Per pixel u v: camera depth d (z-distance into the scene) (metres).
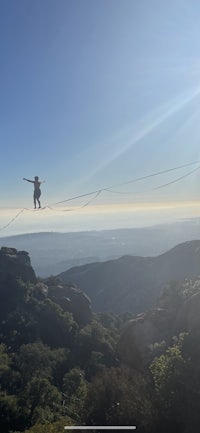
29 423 48.56
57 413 44.94
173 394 16.69
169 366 17.33
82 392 30.94
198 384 16.42
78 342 83.62
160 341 25.77
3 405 49.28
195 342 19.11
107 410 18.34
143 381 18.78
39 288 97.12
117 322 108.38
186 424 16.09
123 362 26.86
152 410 17.00
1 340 78.31
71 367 72.44
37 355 68.69
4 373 60.81
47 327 85.56
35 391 51.03
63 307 97.69
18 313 85.19
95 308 145.25
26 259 103.00
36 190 26.95
